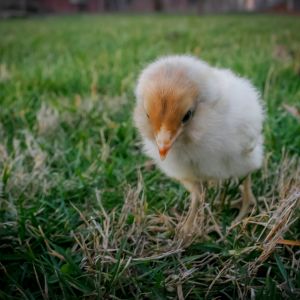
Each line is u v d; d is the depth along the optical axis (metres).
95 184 0.27
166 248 0.22
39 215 0.25
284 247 0.21
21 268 0.20
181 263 0.20
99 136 0.34
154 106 0.20
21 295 0.19
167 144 0.20
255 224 0.23
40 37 0.89
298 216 0.22
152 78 0.21
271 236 0.21
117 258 0.20
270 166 0.28
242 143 0.23
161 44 0.70
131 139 0.33
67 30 1.04
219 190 0.26
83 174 0.28
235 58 0.53
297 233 0.22
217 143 0.21
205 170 0.23
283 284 0.19
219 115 0.21
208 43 0.71
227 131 0.21
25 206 0.25
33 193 0.26
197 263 0.21
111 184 0.28
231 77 0.25
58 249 0.21
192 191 0.25
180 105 0.20
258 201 0.26
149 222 0.24
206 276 0.20
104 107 0.39
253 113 0.23
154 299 0.19
